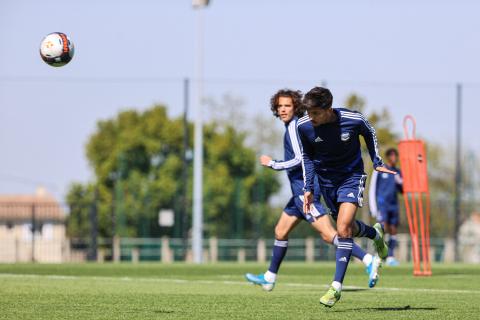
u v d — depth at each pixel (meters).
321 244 65.69
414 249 30.55
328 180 17.80
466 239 71.12
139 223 104.31
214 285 24.97
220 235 102.06
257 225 89.06
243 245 73.31
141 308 17.34
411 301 19.25
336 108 17.44
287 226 22.38
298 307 17.72
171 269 36.91
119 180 110.88
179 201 100.81
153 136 116.50
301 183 22.12
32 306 17.66
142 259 75.00
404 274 32.00
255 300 19.31
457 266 41.97
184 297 20.05
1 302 18.52
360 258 22.08
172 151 116.88
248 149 112.56
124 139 116.25
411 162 29.84
